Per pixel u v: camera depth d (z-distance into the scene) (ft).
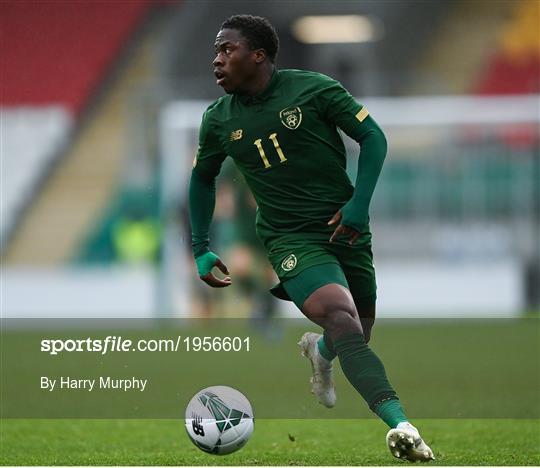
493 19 318.45
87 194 297.94
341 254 66.13
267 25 64.54
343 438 80.89
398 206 253.24
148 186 286.87
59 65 320.91
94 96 317.01
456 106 263.70
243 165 66.49
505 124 255.50
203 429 64.28
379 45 320.70
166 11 327.88
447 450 72.33
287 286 64.69
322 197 65.62
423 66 317.42
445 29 319.06
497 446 74.33
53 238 292.81
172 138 244.83
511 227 248.11
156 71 321.93
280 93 64.59
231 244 205.87
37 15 326.24
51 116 311.27
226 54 64.03
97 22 326.24
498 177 250.37
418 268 245.45
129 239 284.41
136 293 251.39
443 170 253.03
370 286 68.74
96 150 305.73
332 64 322.34
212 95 298.56
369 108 266.16
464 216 250.78
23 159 305.32
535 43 314.14
